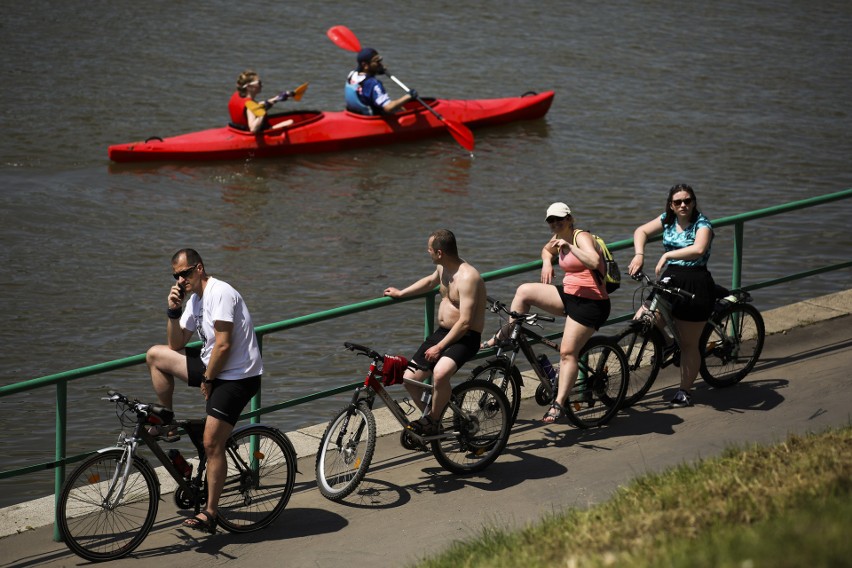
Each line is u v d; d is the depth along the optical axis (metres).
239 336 13.29
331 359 24.53
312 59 55.69
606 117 46.81
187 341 13.94
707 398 17.28
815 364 18.33
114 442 20.81
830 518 9.99
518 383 15.88
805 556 9.05
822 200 19.55
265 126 41.91
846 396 16.94
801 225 33.34
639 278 16.56
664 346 17.20
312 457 16.03
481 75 53.66
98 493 13.67
